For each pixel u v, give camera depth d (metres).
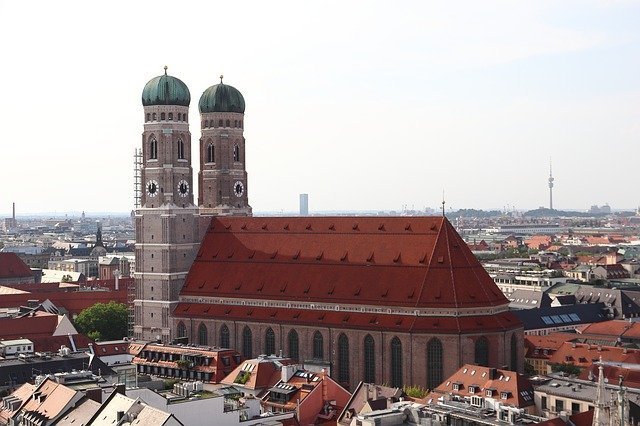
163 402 165.50
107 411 155.00
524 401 189.75
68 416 161.88
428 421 155.62
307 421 194.12
